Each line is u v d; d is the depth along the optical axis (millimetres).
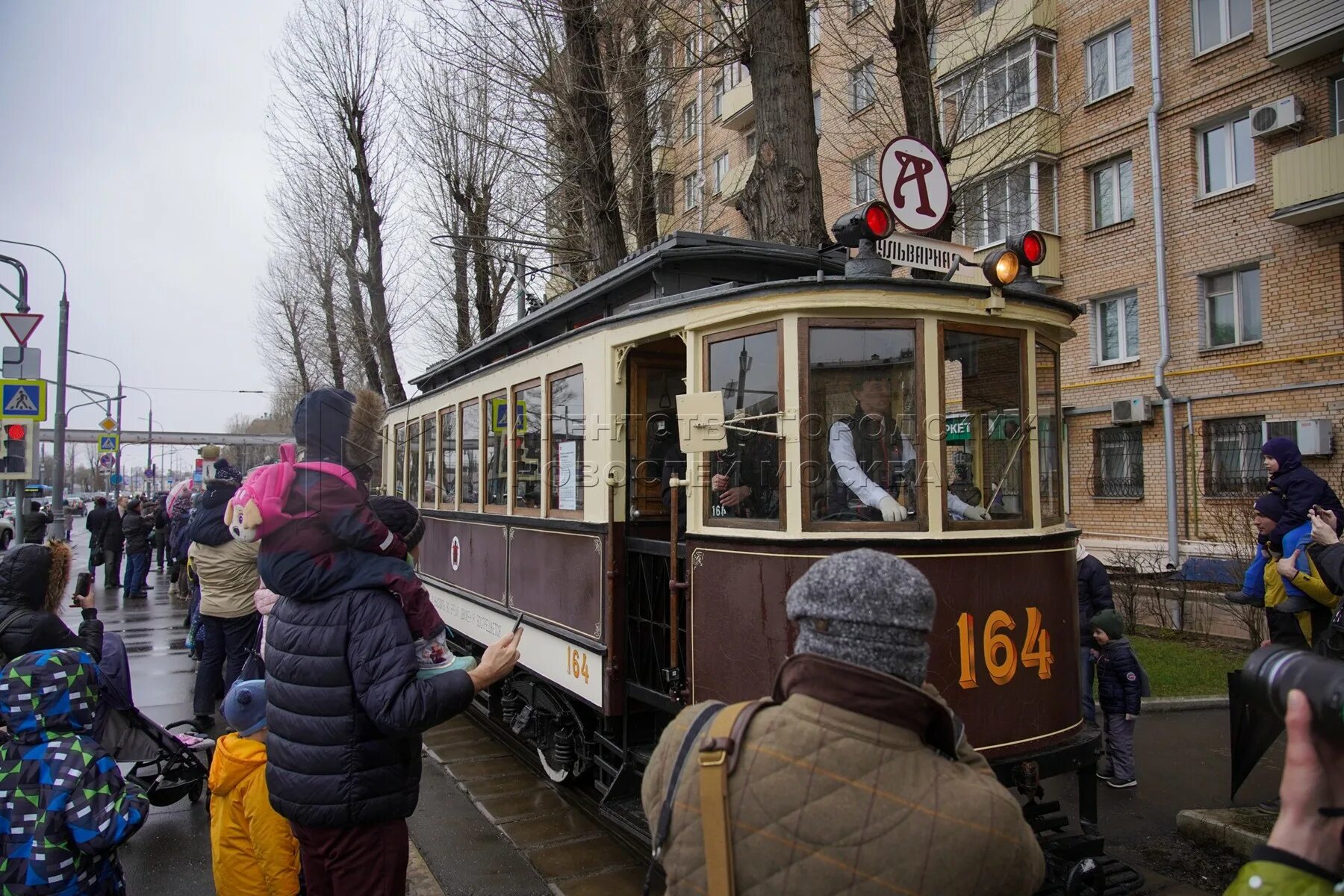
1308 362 12000
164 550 16594
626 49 9016
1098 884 3375
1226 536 10164
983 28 10852
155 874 4027
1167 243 13711
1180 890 3920
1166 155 13703
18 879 2648
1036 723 3547
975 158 10758
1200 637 9219
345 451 2689
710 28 7715
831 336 3516
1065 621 3746
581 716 5066
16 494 10328
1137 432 14148
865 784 1280
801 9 6840
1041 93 15039
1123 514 14258
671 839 1411
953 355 3613
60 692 2744
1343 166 11211
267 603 4367
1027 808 3580
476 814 4859
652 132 9922
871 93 10570
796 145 6770
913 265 3846
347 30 14945
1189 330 13453
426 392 8469
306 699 2389
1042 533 3676
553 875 4059
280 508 2381
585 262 10695
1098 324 14891
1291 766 1191
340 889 2438
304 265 18203
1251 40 12648
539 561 5344
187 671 8164
